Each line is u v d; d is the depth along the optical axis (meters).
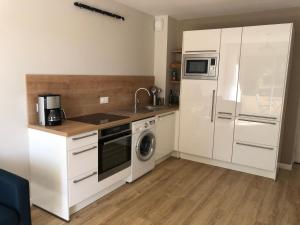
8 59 2.26
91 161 2.47
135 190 2.98
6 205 1.80
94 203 2.66
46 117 2.41
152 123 3.42
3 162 2.35
